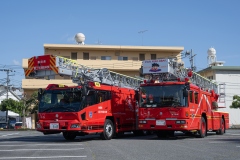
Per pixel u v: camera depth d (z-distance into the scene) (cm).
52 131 1627
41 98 1684
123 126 1934
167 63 1758
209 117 2012
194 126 1748
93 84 1694
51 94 1666
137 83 2258
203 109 1912
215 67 4731
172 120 1677
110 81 1972
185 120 1659
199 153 1106
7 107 4575
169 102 1697
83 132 1595
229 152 1132
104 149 1243
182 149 1227
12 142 1620
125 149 1236
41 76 1659
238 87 4762
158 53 4816
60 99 1638
